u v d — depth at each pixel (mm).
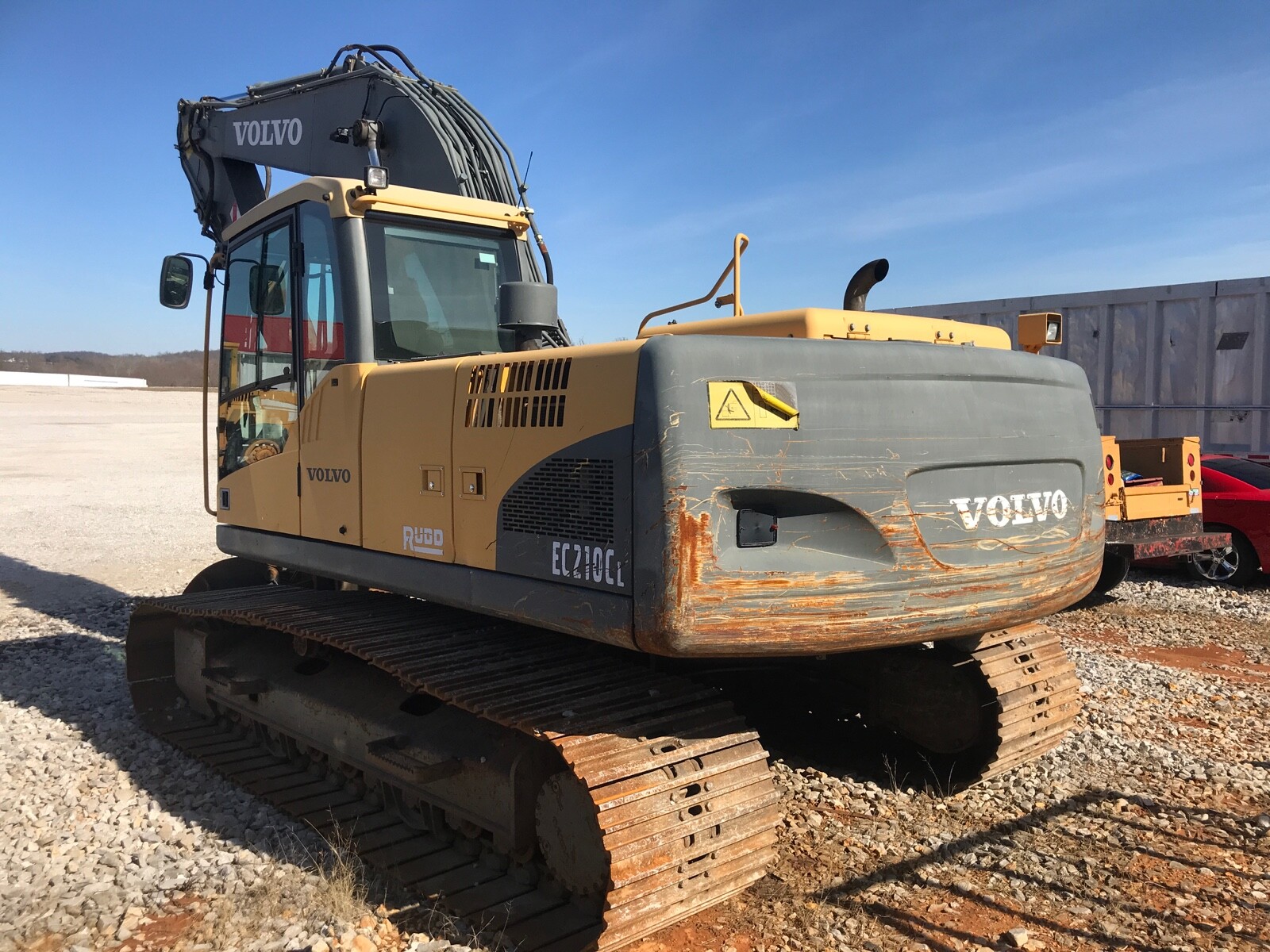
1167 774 4773
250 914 3508
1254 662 6969
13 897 3686
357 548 4301
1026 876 3738
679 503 2904
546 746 3525
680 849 3119
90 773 4973
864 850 3971
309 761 4941
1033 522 3650
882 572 3207
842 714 5137
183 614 5324
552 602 3260
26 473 21828
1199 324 11266
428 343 4586
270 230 5059
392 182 6172
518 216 5062
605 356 3119
